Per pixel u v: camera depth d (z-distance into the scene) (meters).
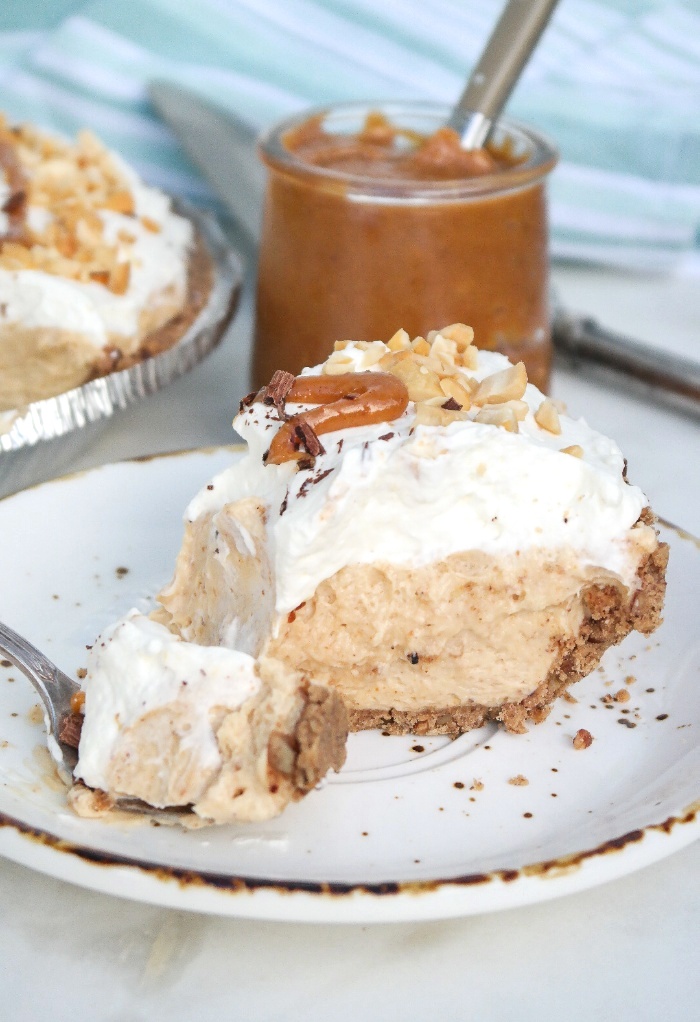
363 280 0.46
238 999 0.34
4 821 0.34
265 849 0.36
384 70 0.64
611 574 0.39
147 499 0.46
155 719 0.36
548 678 0.40
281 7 0.63
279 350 0.48
